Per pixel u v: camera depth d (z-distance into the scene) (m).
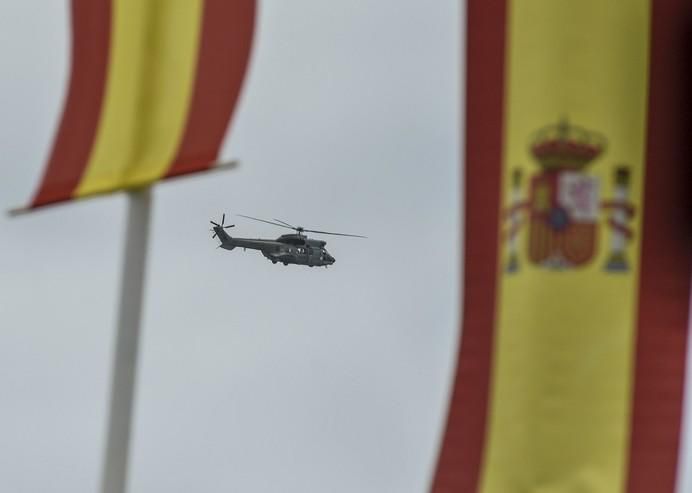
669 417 45.44
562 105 46.50
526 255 46.44
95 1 54.69
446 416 46.84
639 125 46.25
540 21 46.84
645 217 46.06
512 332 46.31
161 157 52.81
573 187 46.22
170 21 53.28
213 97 52.41
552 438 45.84
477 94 47.31
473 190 47.12
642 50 46.38
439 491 46.69
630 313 45.88
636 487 45.38
